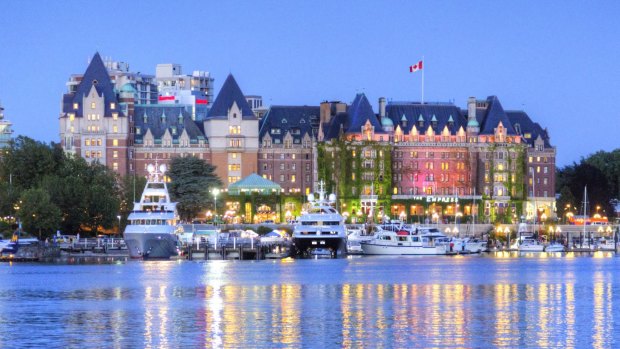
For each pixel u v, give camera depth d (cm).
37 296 17038
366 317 14712
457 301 16450
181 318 14600
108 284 18862
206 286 18512
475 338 13138
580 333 13462
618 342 12888
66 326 13962
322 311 15275
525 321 14350
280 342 12912
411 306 15838
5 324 14125
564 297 16988
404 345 12744
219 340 13012
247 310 15362
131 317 14700
